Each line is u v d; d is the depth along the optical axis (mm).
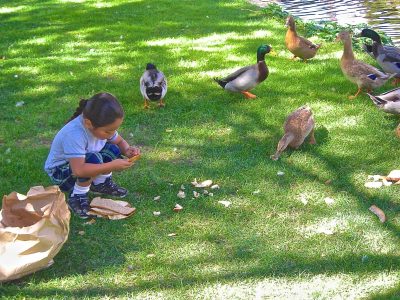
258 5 9141
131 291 3154
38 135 4758
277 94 5391
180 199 3863
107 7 9102
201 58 6430
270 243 3461
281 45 6883
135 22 8039
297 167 4168
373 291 3105
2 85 5762
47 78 5930
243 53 6570
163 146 4535
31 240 3174
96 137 3605
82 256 3391
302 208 3748
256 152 4391
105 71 6113
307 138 4480
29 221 3396
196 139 4621
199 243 3477
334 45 6895
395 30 7586
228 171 4145
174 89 5559
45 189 3492
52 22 8203
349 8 8922
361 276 3197
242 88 5223
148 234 3551
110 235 3543
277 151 4270
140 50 6766
